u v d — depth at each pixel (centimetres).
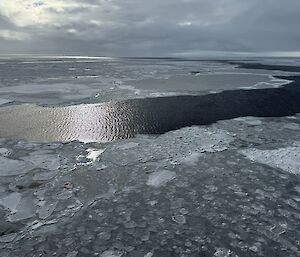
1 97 1501
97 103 1413
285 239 464
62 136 964
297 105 1457
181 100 1520
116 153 805
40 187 625
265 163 743
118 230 489
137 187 628
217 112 1296
